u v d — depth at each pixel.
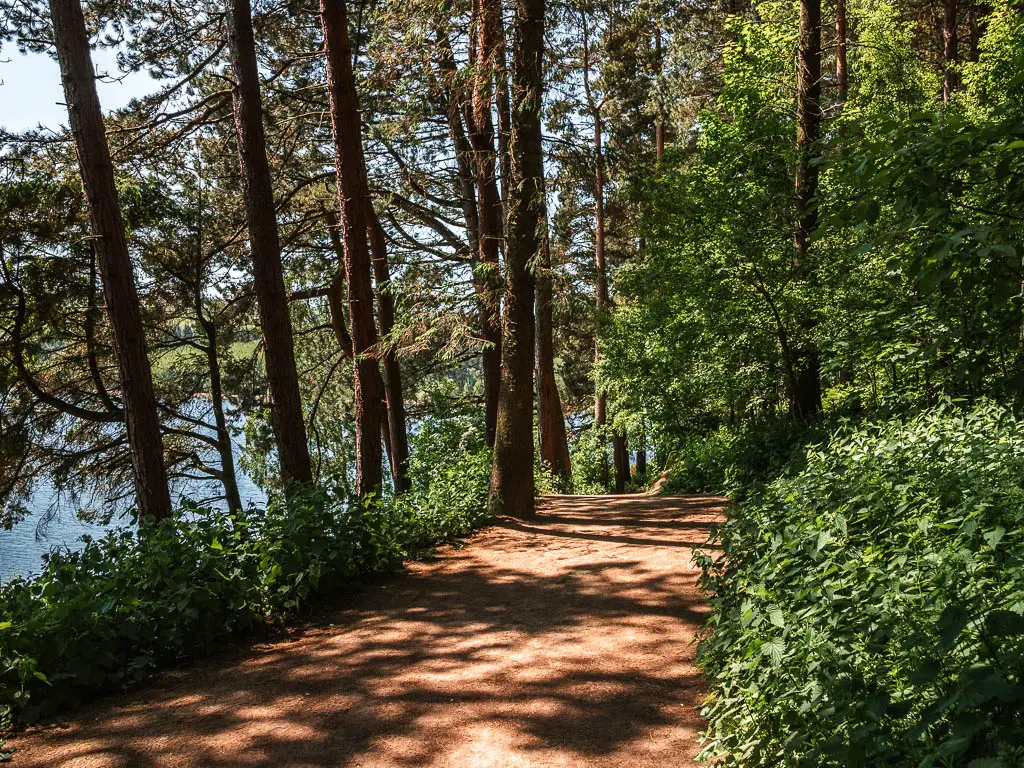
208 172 18.78
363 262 12.27
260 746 4.54
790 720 3.06
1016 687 2.30
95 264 16.31
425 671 5.61
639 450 27.67
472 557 9.23
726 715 3.81
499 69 11.09
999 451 5.27
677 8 24.88
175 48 17.20
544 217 11.57
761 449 12.30
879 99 16.36
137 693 5.56
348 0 17.06
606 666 5.39
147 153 16.84
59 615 5.44
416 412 26.38
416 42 13.02
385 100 17.98
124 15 16.64
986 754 2.30
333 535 8.06
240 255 19.28
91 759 4.49
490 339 16.27
